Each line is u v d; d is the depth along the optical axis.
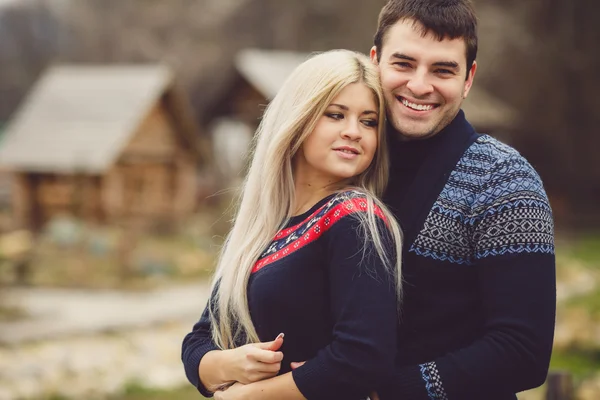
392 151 2.52
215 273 2.73
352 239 2.24
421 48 2.37
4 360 8.48
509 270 2.19
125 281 14.19
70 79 20.31
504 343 2.15
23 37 42.69
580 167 26.44
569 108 26.41
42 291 13.32
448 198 2.32
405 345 2.33
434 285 2.31
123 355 8.95
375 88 2.42
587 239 21.12
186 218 20.81
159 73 19.84
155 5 37.84
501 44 26.36
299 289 2.30
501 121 23.16
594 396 5.73
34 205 19.19
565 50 26.38
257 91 21.41
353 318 2.17
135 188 19.98
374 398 2.26
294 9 35.31
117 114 19.00
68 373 8.06
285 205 2.48
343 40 33.41
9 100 41.84
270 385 2.24
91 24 38.72
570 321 9.39
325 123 2.41
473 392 2.17
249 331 2.40
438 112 2.39
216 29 36.22
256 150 2.56
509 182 2.25
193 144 20.94
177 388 7.62
